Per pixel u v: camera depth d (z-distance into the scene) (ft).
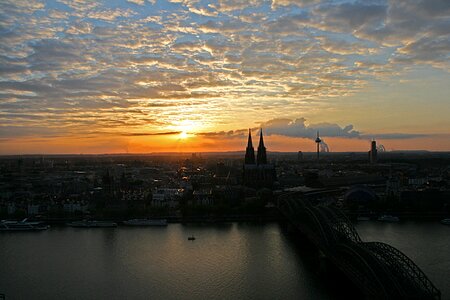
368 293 610.24
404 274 634.84
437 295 597.11
